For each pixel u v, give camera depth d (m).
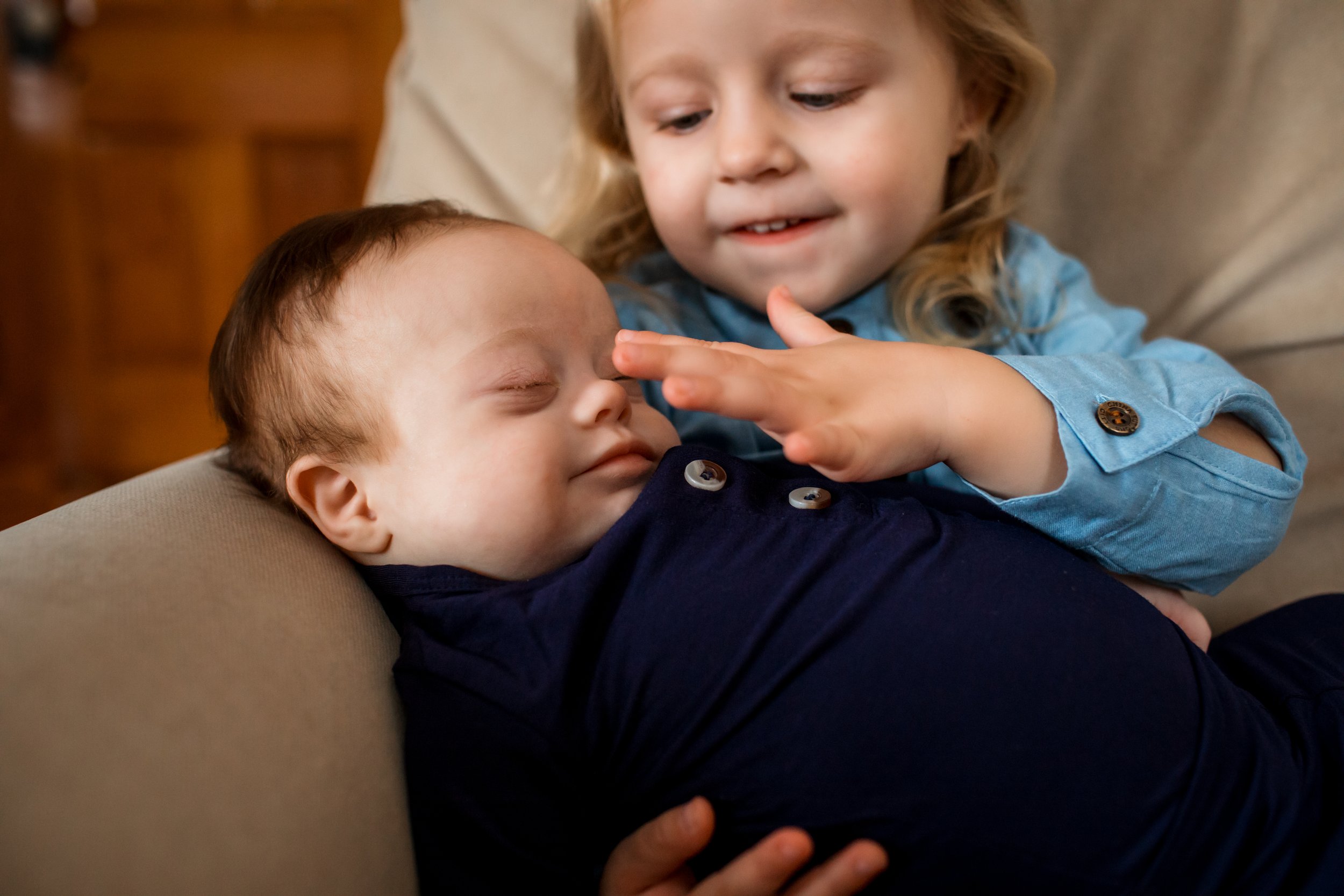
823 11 0.71
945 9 0.77
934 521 0.60
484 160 1.10
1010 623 0.53
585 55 0.91
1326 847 0.51
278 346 0.65
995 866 0.50
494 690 0.54
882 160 0.74
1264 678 0.61
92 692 0.43
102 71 2.17
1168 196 0.94
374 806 0.49
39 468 2.35
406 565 0.62
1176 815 0.50
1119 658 0.53
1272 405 0.64
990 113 0.89
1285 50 0.90
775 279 0.81
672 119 0.78
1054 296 0.84
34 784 0.39
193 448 2.37
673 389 0.47
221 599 0.51
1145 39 0.95
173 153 2.22
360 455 0.63
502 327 0.62
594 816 0.56
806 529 0.59
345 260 0.65
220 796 0.43
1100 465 0.58
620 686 0.55
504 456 0.60
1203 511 0.60
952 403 0.58
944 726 0.51
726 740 0.53
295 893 0.43
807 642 0.54
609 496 0.63
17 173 2.22
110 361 2.34
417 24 1.15
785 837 0.49
